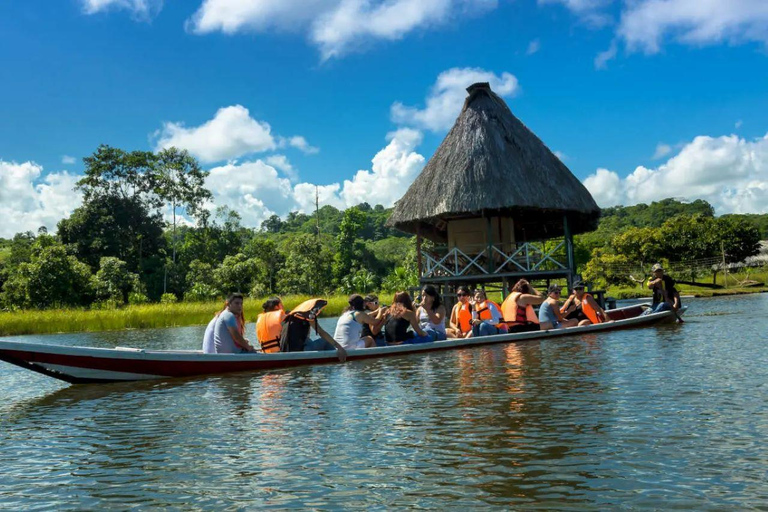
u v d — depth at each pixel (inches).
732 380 243.6
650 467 143.3
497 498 128.5
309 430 194.5
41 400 278.2
